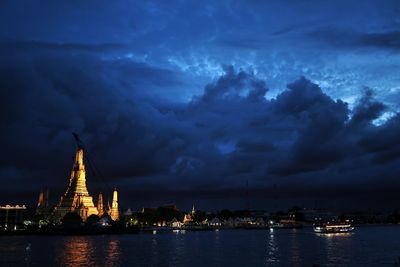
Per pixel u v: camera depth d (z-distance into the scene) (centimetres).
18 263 12381
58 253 15388
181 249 17700
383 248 17925
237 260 13325
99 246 19125
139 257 14200
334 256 14438
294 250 17100
